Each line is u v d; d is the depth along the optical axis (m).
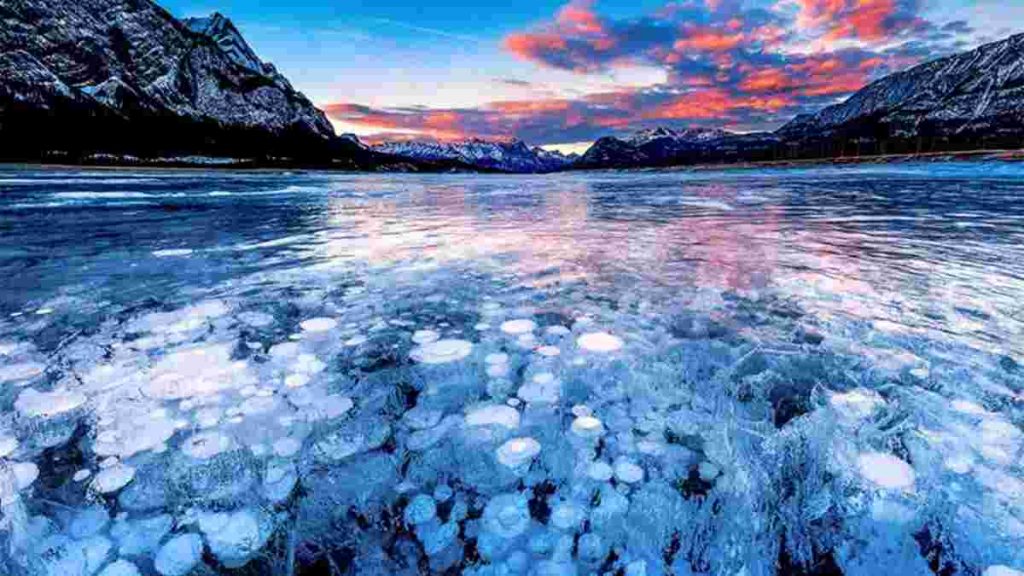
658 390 2.19
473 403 2.11
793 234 6.48
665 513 1.48
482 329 2.97
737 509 1.49
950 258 4.78
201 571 1.31
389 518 1.49
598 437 1.85
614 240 6.22
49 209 10.38
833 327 2.91
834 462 1.67
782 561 1.33
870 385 2.20
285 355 2.60
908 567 1.29
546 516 1.49
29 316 3.22
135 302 3.55
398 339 2.82
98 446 1.80
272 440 1.85
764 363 2.44
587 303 3.47
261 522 1.48
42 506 1.51
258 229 7.62
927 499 1.49
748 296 3.58
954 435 1.80
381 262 4.93
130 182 22.23
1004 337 2.71
